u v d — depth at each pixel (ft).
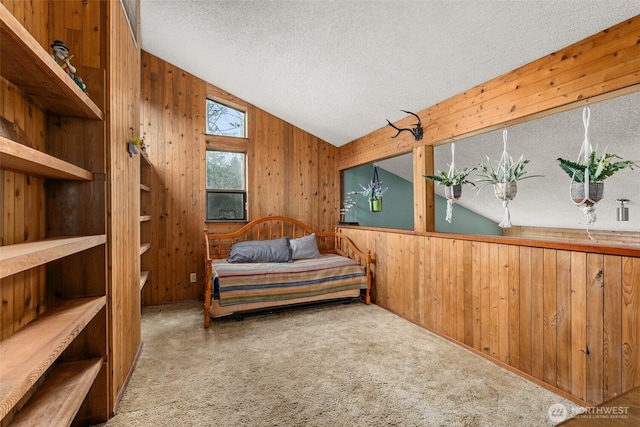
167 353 7.91
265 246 12.67
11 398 2.31
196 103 13.20
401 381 6.57
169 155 12.71
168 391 6.21
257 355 7.80
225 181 13.96
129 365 6.77
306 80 10.80
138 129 8.25
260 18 8.38
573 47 6.05
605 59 5.56
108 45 5.43
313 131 14.96
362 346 8.33
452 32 6.71
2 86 3.63
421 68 8.21
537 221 16.71
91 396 5.22
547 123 8.64
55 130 5.07
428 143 9.86
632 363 5.08
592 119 7.88
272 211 14.47
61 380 4.43
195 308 11.87
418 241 10.03
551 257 6.33
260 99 13.46
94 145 5.25
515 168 7.25
